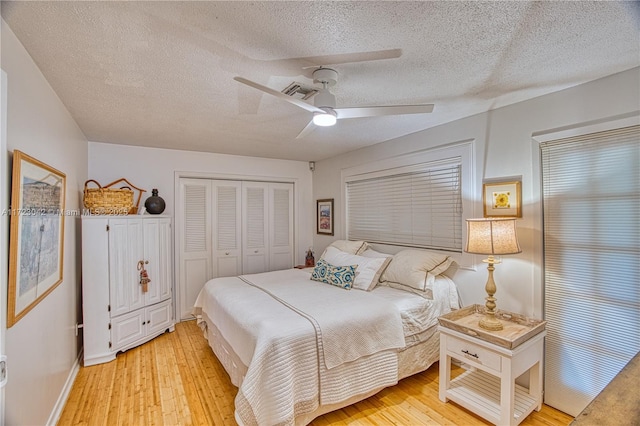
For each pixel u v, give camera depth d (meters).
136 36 1.51
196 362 2.92
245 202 4.68
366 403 2.28
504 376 1.92
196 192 4.30
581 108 2.10
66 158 2.46
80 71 1.85
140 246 3.30
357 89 2.18
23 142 1.57
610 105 1.97
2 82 1.21
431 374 2.71
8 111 1.40
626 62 1.81
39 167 1.71
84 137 3.34
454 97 2.34
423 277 2.77
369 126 3.11
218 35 1.50
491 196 2.61
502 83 2.10
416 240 3.38
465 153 2.82
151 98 2.29
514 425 1.94
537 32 1.50
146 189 3.92
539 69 1.89
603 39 1.57
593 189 2.04
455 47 1.64
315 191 5.14
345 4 1.28
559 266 2.21
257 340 1.95
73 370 2.62
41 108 1.84
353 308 2.33
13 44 1.46
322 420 2.09
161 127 3.05
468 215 2.80
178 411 2.18
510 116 2.50
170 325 3.69
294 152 4.37
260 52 1.66
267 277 3.47
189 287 4.22
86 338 2.84
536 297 2.31
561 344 2.19
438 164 3.08
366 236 4.07
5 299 1.31
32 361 1.64
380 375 2.25
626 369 1.06
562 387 2.18
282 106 2.48
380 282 3.15
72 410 2.18
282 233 4.99
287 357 1.87
